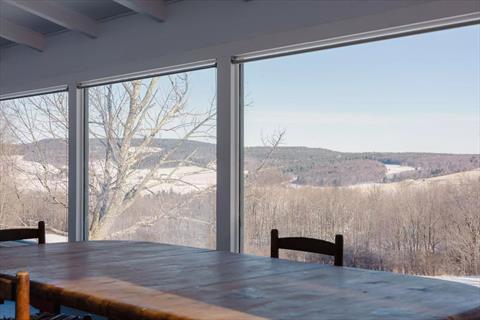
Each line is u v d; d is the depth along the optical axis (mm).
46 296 1790
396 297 1644
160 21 4078
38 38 5023
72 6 4258
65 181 5125
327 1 3197
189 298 1610
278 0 3420
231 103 3658
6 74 5504
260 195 3609
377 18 2986
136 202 4500
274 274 2012
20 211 5539
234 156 3672
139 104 4488
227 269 2117
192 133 4105
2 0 3932
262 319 1386
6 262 2291
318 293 1693
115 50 4418
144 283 1836
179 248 2746
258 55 3566
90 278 1925
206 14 3799
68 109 4867
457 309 1497
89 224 4836
